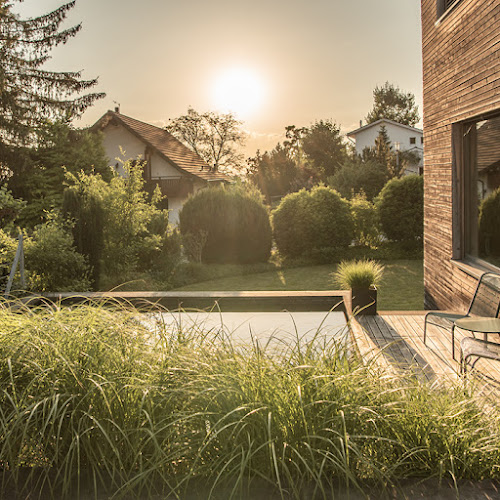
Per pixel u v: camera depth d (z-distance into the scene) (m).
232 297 7.96
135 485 2.20
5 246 8.97
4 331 2.88
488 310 5.01
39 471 2.34
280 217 16.58
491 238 6.28
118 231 12.27
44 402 2.28
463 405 2.48
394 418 2.37
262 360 2.68
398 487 2.15
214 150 42.03
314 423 2.30
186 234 15.64
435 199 8.14
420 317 6.86
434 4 7.81
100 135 23.64
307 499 2.08
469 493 2.10
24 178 21.02
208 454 2.30
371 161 31.19
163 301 8.00
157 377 2.56
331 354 2.81
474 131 6.77
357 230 17.64
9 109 20.94
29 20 21.59
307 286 12.37
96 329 2.86
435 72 7.90
